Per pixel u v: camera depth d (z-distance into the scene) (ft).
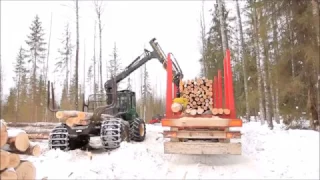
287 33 37.86
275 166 19.92
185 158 23.43
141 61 40.78
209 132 21.70
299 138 25.03
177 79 34.88
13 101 102.06
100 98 42.04
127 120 37.86
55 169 20.33
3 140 13.32
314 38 34.37
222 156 23.63
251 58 62.80
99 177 18.56
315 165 18.85
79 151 27.07
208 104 26.22
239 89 75.41
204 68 82.07
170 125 21.86
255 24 50.72
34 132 36.88
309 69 36.29
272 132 29.63
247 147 25.48
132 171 19.89
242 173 19.06
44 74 113.50
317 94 34.58
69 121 27.22
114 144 26.94
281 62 38.22
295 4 36.47
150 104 150.20
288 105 40.52
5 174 13.16
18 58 123.65
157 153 25.54
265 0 39.06
